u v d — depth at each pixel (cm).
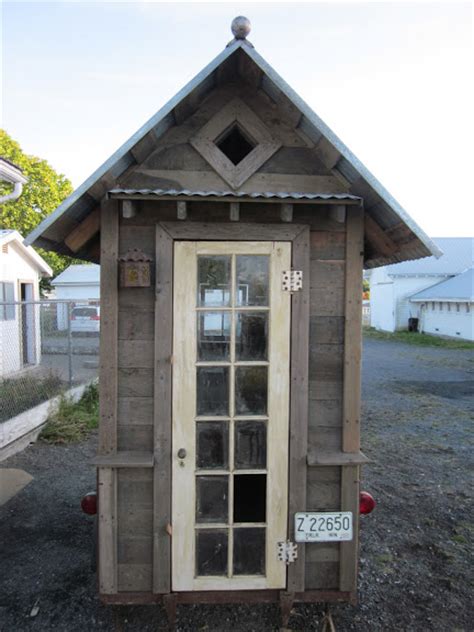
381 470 577
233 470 283
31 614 303
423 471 573
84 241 293
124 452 284
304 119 270
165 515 282
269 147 290
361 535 412
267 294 283
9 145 2394
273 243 280
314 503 289
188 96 264
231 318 282
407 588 335
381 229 297
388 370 1380
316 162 292
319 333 288
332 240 288
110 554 282
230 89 289
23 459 599
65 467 574
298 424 283
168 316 279
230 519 284
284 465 285
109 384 281
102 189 274
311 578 291
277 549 285
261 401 285
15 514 450
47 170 2548
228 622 296
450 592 331
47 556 375
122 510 285
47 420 702
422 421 820
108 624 294
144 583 286
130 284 272
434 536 412
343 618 302
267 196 265
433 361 1564
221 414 284
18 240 1113
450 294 2278
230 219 279
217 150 288
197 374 282
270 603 316
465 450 657
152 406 284
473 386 1139
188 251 279
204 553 286
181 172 288
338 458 281
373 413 876
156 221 281
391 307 2739
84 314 1766
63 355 1347
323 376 289
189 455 281
